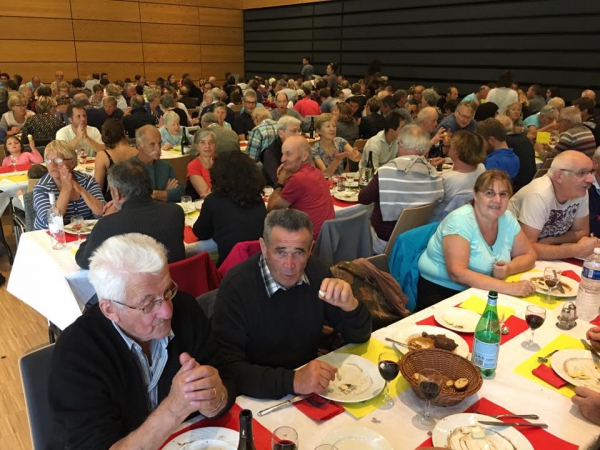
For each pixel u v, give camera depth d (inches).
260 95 375.2
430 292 88.1
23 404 90.3
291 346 61.0
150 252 44.1
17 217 146.4
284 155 115.3
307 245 56.2
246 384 51.0
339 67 467.5
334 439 43.7
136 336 45.5
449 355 53.2
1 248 162.4
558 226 96.7
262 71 551.8
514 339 62.6
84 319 45.4
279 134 160.1
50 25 429.4
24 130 206.5
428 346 59.6
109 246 44.1
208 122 198.8
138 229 79.7
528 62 334.6
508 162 145.3
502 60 348.8
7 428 84.0
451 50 377.7
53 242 95.5
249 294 58.4
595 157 102.2
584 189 89.9
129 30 474.9
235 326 57.9
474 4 355.3
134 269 42.7
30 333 115.3
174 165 175.2
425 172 110.0
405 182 109.5
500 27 344.5
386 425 46.8
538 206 92.2
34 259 95.2
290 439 40.2
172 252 84.0
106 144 145.8
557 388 52.7
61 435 42.2
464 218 82.1
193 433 44.6
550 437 45.1
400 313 76.2
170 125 203.8
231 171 94.4
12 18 409.7
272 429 45.8
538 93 304.0
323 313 62.1
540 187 93.0
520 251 86.7
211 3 523.2
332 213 115.9
